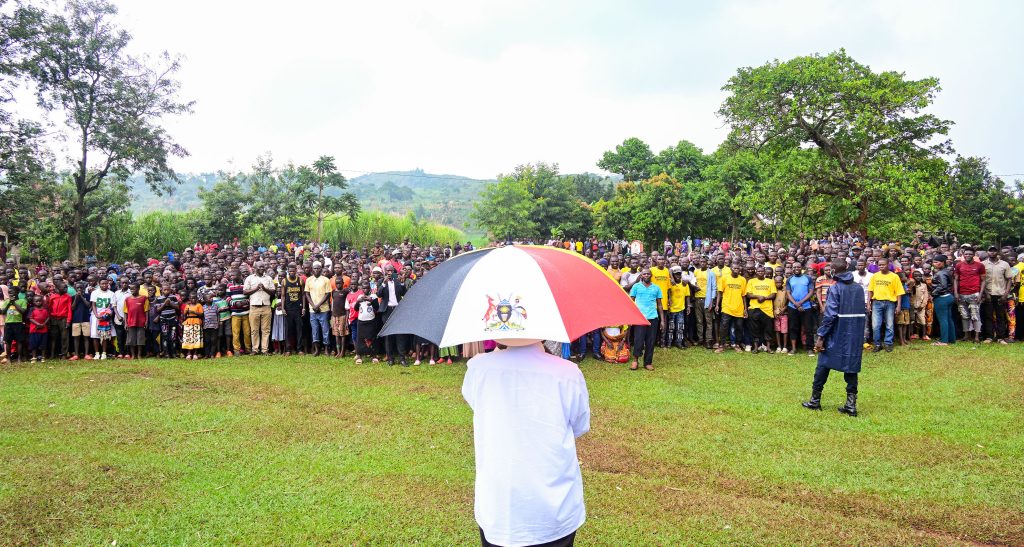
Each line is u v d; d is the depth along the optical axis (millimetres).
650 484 5340
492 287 2604
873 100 27328
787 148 32125
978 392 8234
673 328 12297
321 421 7273
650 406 7867
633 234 39250
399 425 7113
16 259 26547
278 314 12227
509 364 2643
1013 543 4262
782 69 29297
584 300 2674
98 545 4332
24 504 4938
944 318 11836
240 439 6590
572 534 2635
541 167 42188
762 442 6406
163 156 28047
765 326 11656
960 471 5543
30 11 23875
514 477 2551
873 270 12508
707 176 38625
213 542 4363
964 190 42688
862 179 26750
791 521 4598
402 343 11031
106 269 15117
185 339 11703
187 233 32094
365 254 20406
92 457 6004
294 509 4875
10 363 11305
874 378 9234
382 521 4652
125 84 26594
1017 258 13234
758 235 36781
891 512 4750
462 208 144125
